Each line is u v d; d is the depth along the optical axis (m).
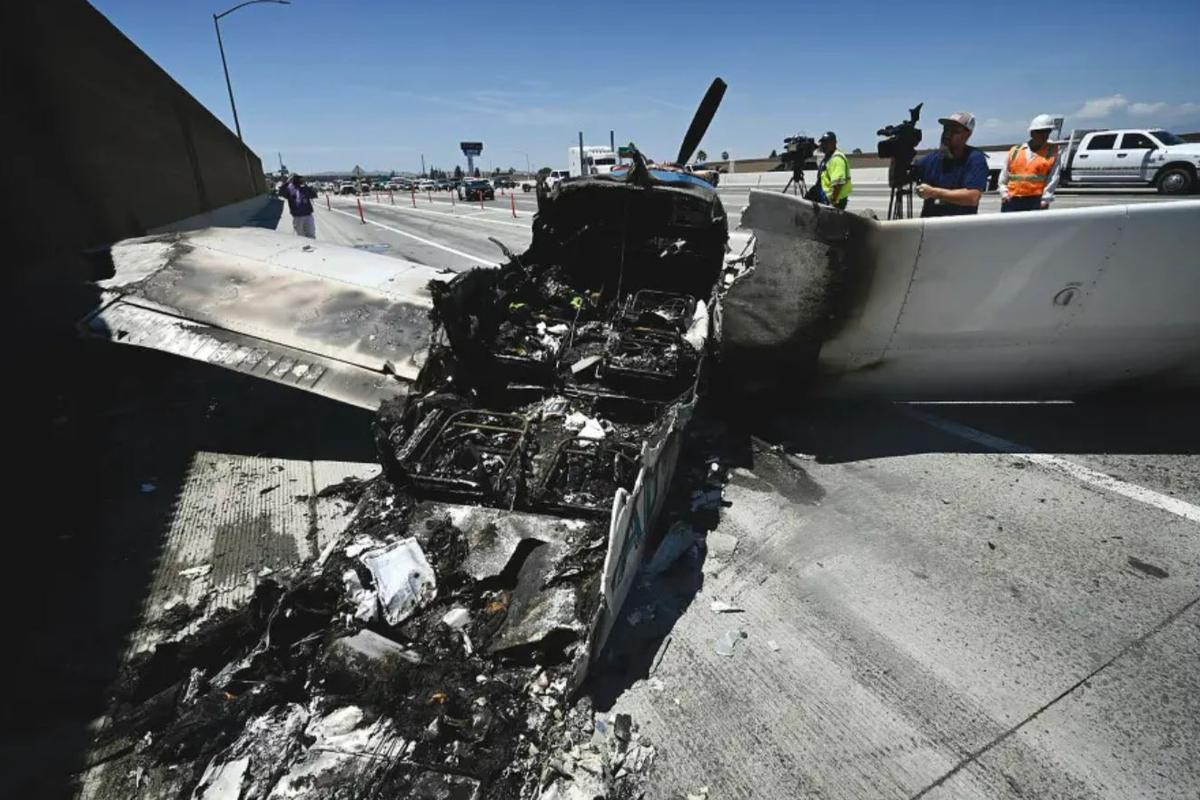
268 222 21.30
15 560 3.25
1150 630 2.68
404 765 1.96
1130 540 3.25
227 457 4.34
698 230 5.18
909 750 2.20
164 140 12.56
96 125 8.32
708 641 2.69
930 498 3.71
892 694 2.42
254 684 2.21
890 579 3.06
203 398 5.28
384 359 4.05
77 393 4.95
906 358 4.13
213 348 4.11
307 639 2.30
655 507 3.10
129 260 5.08
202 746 2.08
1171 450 4.09
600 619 2.26
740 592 2.99
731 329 4.02
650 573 3.11
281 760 1.99
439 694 2.13
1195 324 3.87
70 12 8.17
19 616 2.87
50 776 2.08
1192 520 3.38
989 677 2.48
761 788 2.07
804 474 4.04
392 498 2.94
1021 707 2.35
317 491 3.90
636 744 2.20
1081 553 3.17
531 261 5.53
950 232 3.65
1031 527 3.40
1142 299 3.78
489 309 4.50
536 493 2.97
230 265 4.89
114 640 2.72
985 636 2.69
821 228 3.63
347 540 2.71
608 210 5.25
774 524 3.53
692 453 4.30
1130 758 2.14
